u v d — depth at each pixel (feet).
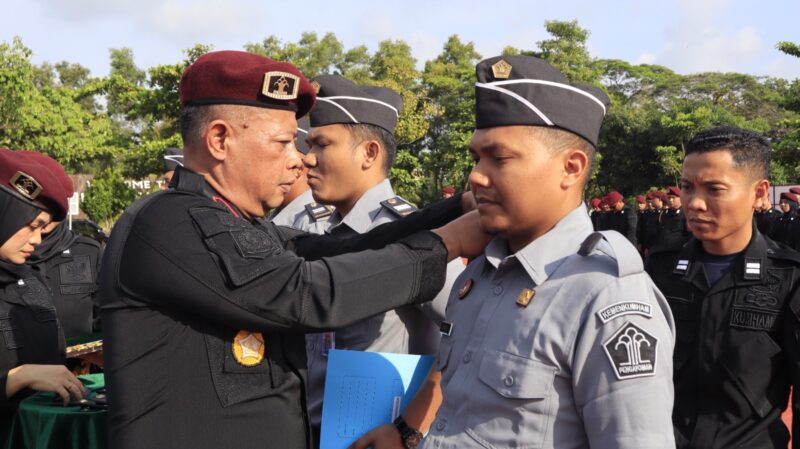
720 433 7.95
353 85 8.90
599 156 124.16
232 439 5.22
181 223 5.23
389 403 6.49
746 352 7.95
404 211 8.47
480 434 5.09
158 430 5.11
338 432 6.47
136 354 5.18
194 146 5.74
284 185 5.85
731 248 8.45
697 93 158.92
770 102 152.46
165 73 77.00
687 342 8.38
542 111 5.10
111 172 84.48
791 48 70.59
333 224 9.60
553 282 5.16
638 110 131.23
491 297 5.55
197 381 5.19
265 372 5.46
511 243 5.70
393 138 9.17
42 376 7.59
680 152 120.26
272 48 151.33
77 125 93.81
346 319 5.24
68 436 7.01
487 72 5.29
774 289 8.00
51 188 8.77
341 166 8.80
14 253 8.82
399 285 5.45
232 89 5.53
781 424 7.93
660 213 60.49
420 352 8.35
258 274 5.05
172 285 5.08
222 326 5.32
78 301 14.17
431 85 151.64
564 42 129.39
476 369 5.28
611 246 4.92
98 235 24.44
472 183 5.36
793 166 83.35
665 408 4.59
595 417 4.65
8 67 78.54
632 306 4.75
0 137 81.87
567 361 4.86
